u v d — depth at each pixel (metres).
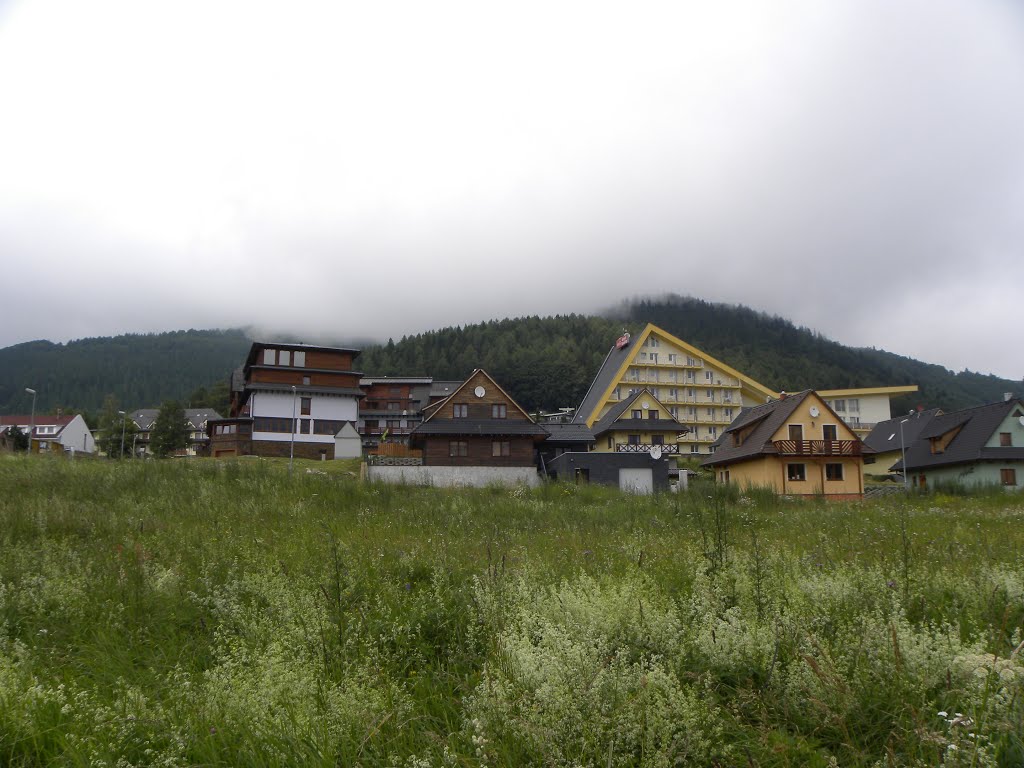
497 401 49.66
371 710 4.18
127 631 6.09
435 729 4.16
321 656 5.07
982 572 6.93
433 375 152.88
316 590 6.61
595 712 3.74
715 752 3.58
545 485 31.44
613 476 44.81
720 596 6.00
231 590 6.97
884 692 4.23
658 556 9.65
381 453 51.78
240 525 13.71
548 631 4.73
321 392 64.06
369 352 167.62
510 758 3.58
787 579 6.59
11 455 27.80
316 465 49.22
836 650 4.82
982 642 4.94
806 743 3.84
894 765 3.35
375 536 12.55
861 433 93.31
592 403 89.19
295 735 3.88
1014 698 3.80
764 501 28.98
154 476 22.08
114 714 4.15
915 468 58.06
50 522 11.88
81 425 105.94
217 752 3.79
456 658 5.38
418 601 6.59
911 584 6.82
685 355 93.25
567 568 8.39
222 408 135.75
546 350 145.62
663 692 4.02
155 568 8.11
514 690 4.17
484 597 6.21
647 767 3.44
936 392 172.12
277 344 64.06
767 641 4.84
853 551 9.40
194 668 5.32
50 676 4.98
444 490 27.86
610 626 5.21
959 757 3.34
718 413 93.88
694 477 58.09
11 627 6.25
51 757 3.79
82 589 7.15
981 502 30.00
